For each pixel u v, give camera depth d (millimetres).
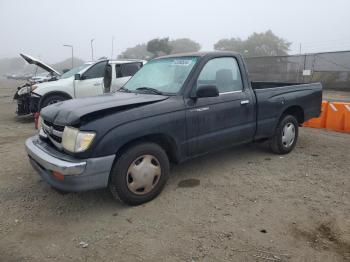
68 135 3742
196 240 3400
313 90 6324
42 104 9562
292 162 5617
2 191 4629
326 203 4125
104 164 3705
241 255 3152
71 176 3604
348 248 3232
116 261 3117
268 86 6879
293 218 3783
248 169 5297
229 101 4848
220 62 4914
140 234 3535
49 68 11742
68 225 3746
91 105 4000
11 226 3736
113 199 4336
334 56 21047
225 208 4039
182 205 4129
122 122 3805
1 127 9203
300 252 3182
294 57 22953
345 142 6965
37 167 4184
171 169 5316
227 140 4941
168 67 4930
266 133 5535
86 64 10664
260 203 4152
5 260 3162
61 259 3166
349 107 7938
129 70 10406
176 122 4246
